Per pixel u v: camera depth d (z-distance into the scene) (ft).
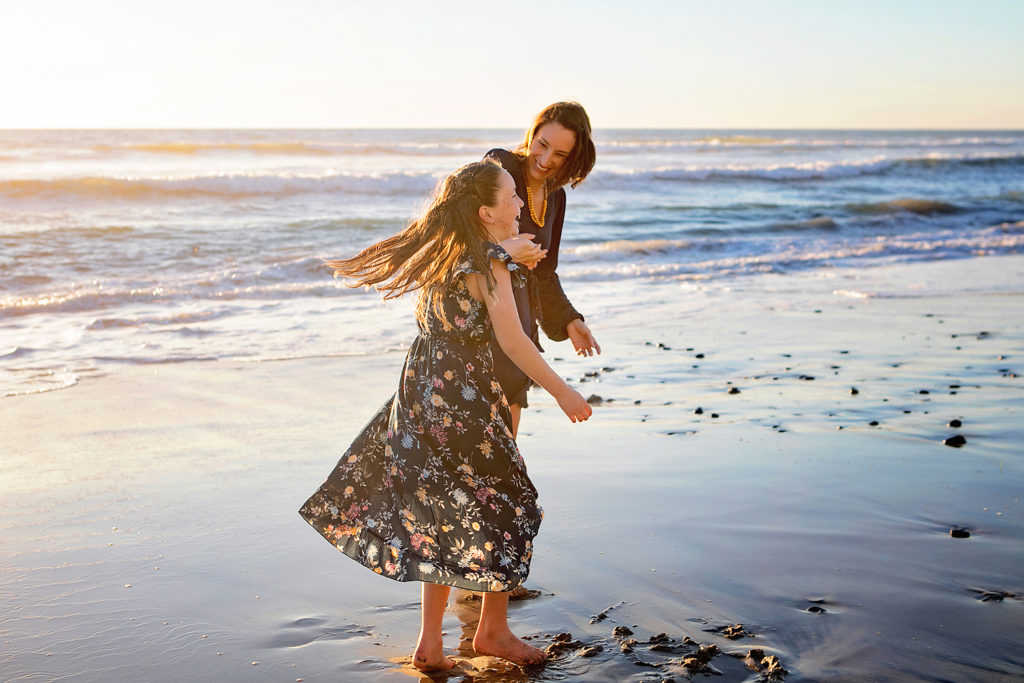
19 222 45.24
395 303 29.43
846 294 31.68
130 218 49.06
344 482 8.09
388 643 8.46
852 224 56.75
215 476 13.14
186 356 21.54
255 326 25.43
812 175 97.09
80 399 17.54
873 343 23.16
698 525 11.14
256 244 41.27
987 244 46.11
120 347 22.41
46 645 8.19
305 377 19.63
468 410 7.89
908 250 44.47
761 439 14.85
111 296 28.89
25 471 13.28
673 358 21.47
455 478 7.88
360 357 21.72
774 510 11.63
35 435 15.14
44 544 10.57
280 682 7.65
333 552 10.55
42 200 54.65
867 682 7.48
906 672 7.66
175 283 31.55
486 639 8.11
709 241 46.39
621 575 9.76
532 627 8.66
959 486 12.48
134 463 13.70
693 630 8.53
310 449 14.53
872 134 469.57
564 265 39.91
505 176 8.09
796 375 19.61
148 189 59.47
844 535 10.80
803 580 9.57
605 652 8.13
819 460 13.70
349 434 15.43
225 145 119.24
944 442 14.55
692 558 10.18
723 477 12.95
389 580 9.89
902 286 33.45
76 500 12.07
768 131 517.96
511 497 8.04
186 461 13.83
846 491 12.32
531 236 8.58
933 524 11.13
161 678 7.65
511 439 8.10
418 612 9.17
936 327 25.44
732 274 37.29
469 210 7.92
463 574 7.64
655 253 43.60
